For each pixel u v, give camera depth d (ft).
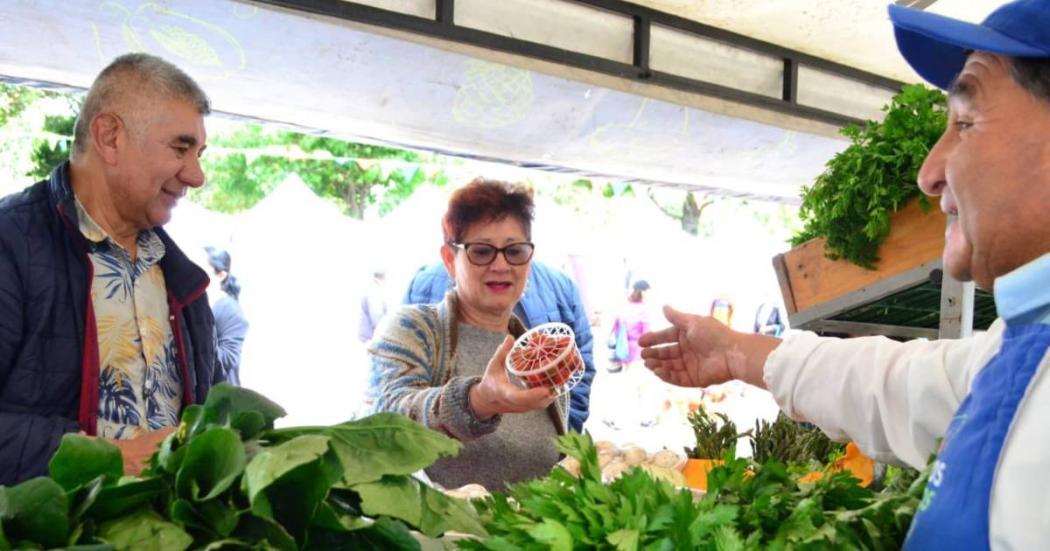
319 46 9.74
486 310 7.87
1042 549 2.73
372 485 2.96
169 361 7.29
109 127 6.67
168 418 7.14
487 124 11.57
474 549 3.01
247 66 9.66
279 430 3.10
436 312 7.84
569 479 3.25
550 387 6.37
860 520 3.37
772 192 15.72
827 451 7.97
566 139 12.42
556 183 28.71
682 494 2.97
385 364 7.49
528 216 7.85
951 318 6.84
